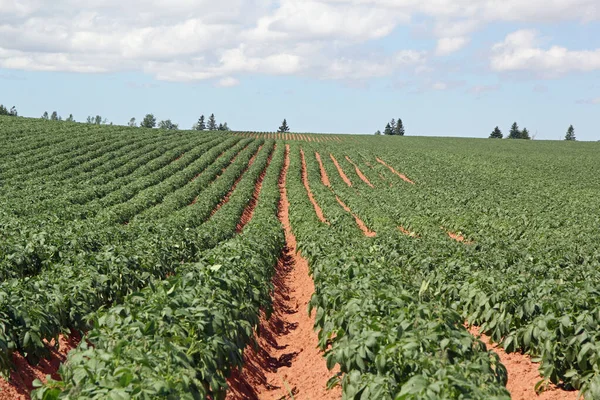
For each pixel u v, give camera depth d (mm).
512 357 10844
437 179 55219
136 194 39906
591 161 78562
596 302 10508
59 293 10805
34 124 78938
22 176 42781
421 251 16781
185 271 12453
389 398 6520
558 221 29453
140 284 13586
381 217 30781
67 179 43438
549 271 14633
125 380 5770
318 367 11250
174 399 5918
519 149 105062
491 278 12453
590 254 19016
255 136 125250
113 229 20266
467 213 32188
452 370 6203
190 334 8406
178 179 47062
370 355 7422
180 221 25875
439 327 7961
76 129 78062
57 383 6156
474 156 80375
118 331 7660
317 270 14195
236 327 10047
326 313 11094
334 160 75375
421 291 11367
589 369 9008
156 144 71562
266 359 12398
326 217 33844
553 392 9234
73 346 10945
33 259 15094
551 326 9781
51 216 25234
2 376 8711
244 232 21609
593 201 40219
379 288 10734
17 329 9258
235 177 54531
